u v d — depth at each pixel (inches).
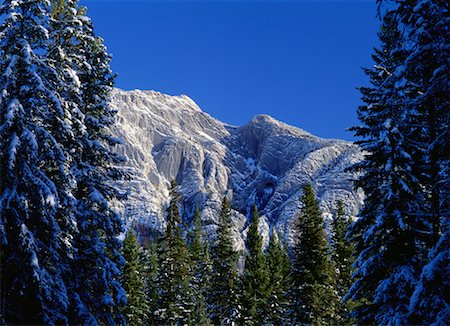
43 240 679.7
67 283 753.0
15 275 627.2
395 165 711.1
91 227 811.4
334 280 1644.9
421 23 406.0
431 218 656.4
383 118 736.3
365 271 698.2
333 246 1748.3
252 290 1708.9
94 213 807.7
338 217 1822.1
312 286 1402.6
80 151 816.9
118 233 848.3
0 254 605.9
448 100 430.0
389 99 470.0
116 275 807.1
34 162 635.5
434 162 497.0
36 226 660.1
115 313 845.2
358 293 743.1
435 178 531.8
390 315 648.4
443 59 399.2
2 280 616.1
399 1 427.8
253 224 1894.7
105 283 787.4
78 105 846.5
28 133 618.8
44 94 650.8
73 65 853.2
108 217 824.3
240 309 1695.4
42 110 715.4
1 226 583.8
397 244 692.1
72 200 716.7
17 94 654.5
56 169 724.0
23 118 629.9
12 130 629.6
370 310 711.1
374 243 736.3
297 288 1449.3
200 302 2123.5
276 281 1923.0
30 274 615.2
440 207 472.4
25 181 625.9
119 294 812.6
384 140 701.3
